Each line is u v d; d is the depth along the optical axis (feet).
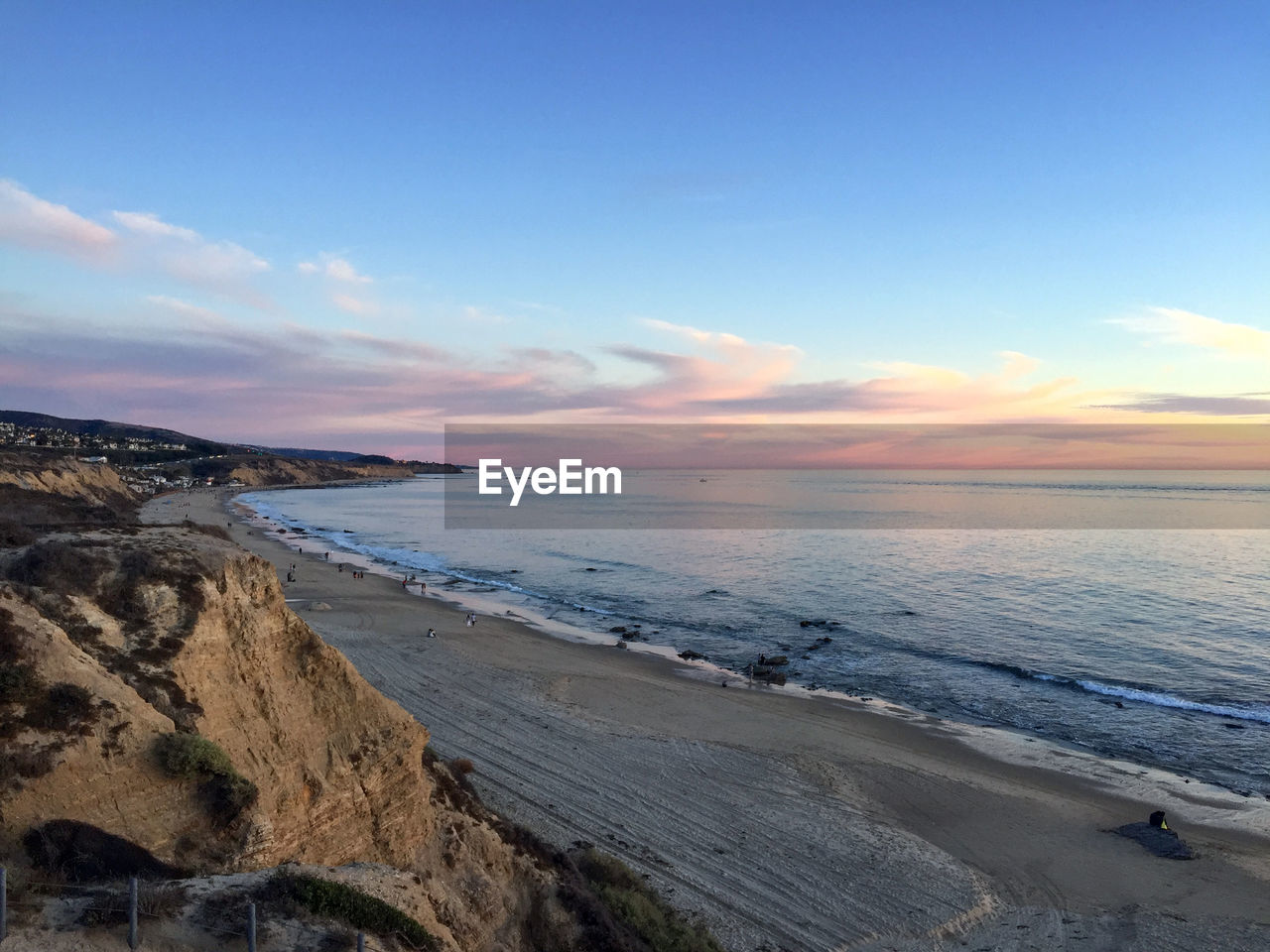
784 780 85.10
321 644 50.21
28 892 29.68
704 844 69.36
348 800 45.52
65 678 36.88
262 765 41.93
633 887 59.36
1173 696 119.85
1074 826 76.79
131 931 28.09
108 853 33.50
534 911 49.88
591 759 87.56
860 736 101.35
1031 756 95.66
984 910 61.46
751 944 55.01
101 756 35.29
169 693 40.45
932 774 88.99
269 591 49.70
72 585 43.24
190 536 52.80
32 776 33.17
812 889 63.16
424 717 98.43
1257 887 65.98
